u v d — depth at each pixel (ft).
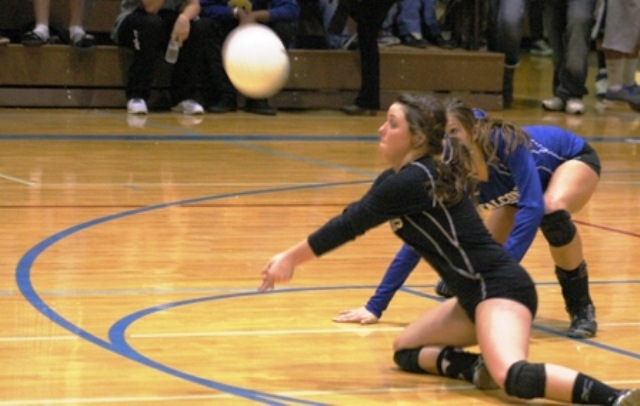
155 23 52.60
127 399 16.99
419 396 17.78
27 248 27.25
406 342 19.06
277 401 17.22
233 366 18.98
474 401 17.58
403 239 18.30
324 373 18.83
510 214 22.33
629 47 59.52
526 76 78.23
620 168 43.34
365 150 45.73
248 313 22.45
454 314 18.54
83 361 18.89
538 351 20.57
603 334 21.88
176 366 18.83
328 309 23.00
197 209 32.86
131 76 53.78
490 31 61.77
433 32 62.69
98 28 58.13
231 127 50.67
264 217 32.14
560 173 22.38
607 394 16.28
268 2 54.44
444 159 17.89
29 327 20.81
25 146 42.96
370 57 55.88
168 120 52.01
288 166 41.11
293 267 17.53
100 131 47.70
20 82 54.03
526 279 17.76
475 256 17.65
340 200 35.06
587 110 61.82
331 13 59.11
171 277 25.08
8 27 55.98
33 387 17.42
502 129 20.54
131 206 32.89
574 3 58.75
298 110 57.62
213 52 54.60
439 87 59.47
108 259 26.50
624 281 26.35
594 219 33.76
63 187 35.24
